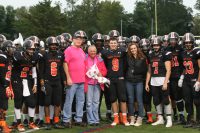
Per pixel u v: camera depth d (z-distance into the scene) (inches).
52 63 385.7
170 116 390.9
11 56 368.5
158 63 388.5
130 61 397.1
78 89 394.0
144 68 397.7
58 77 388.5
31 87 381.7
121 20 2812.5
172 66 403.9
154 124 399.5
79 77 390.0
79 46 394.9
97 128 385.1
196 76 379.2
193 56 378.9
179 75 401.1
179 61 401.7
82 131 370.3
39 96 397.1
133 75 395.5
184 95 385.7
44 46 441.4
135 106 421.7
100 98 428.5
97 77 397.1
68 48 391.2
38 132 366.6
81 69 390.6
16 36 2500.0
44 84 385.1
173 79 404.2
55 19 2197.3
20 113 376.8
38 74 393.1
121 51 401.7
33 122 386.9
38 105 402.9
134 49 394.9
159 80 389.1
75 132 366.0
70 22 2918.3
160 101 396.5
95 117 402.9
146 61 400.5
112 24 2832.2
